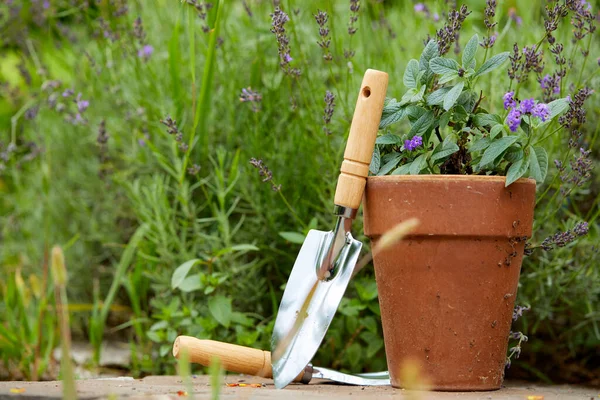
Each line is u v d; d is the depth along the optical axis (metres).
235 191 2.74
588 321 2.48
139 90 2.92
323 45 2.27
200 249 2.66
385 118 1.76
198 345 1.76
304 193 2.64
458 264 1.62
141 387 1.70
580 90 1.92
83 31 3.46
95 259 3.28
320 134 2.51
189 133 2.73
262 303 2.67
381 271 1.70
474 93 1.75
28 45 3.43
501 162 1.72
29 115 3.24
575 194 2.57
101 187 3.18
